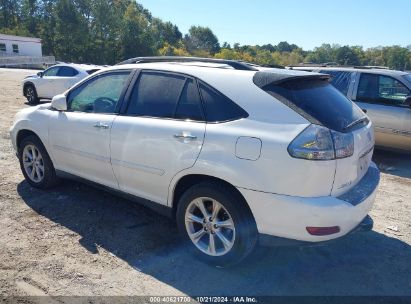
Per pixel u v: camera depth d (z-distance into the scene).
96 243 3.90
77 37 74.44
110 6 83.19
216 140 3.28
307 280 3.42
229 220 3.35
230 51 126.62
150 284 3.29
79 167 4.57
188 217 3.61
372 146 3.82
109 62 79.38
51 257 3.61
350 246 4.04
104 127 4.12
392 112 7.23
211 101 3.45
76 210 4.62
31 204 4.74
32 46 56.38
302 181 2.97
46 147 4.89
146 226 4.29
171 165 3.57
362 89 7.67
